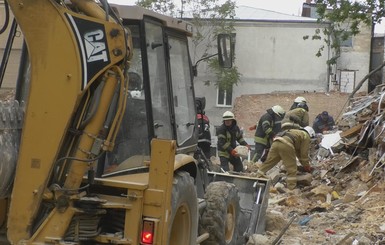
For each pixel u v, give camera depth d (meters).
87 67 8.13
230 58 11.82
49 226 8.26
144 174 9.38
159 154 8.59
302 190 20.55
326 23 46.38
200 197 12.20
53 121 8.14
